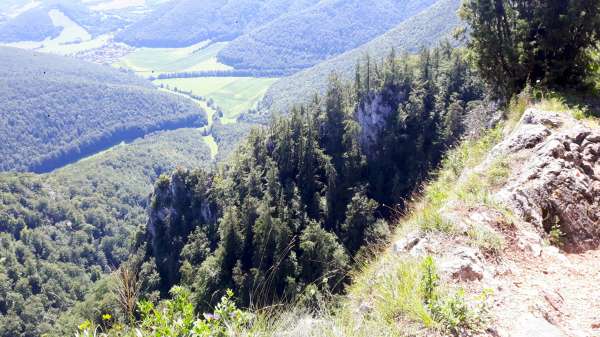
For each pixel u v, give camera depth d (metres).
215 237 80.38
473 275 5.45
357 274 7.14
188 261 73.12
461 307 4.68
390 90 86.56
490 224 6.61
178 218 86.81
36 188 141.00
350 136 85.25
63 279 103.31
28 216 125.00
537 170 7.82
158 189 88.44
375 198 80.50
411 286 5.24
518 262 5.97
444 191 9.22
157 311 4.48
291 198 79.75
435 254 5.96
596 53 15.64
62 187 150.12
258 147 94.06
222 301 4.95
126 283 4.76
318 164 85.88
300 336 4.75
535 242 6.43
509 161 8.63
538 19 15.34
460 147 14.38
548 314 4.87
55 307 92.94
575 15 14.37
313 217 78.81
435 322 4.60
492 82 18.03
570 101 12.21
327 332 4.73
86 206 145.88
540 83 14.51
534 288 5.33
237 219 68.62
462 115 68.62
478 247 6.02
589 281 5.65
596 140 8.88
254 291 5.71
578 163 8.20
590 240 6.89
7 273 96.81
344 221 72.94
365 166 84.81
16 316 83.50
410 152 82.31
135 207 162.50
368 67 93.44
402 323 4.77
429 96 84.06
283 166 86.81
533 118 10.21
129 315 4.61
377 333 4.61
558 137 8.58
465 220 6.67
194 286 50.09
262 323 4.88
